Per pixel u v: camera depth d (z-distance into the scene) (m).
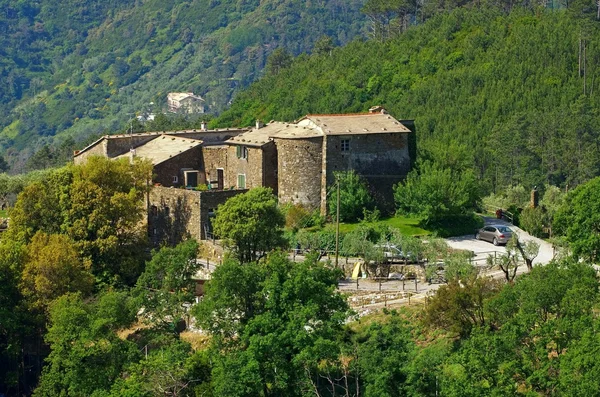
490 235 114.00
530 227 119.00
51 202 118.75
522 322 76.56
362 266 105.44
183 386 82.25
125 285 112.25
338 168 121.50
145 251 121.06
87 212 116.06
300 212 120.06
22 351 104.25
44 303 105.12
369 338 81.31
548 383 71.38
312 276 86.38
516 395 72.56
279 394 82.06
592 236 95.50
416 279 103.06
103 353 89.94
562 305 77.56
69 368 89.56
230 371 80.75
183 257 98.88
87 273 108.38
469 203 120.19
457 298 86.50
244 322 86.81
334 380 80.44
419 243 106.38
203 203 118.00
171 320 99.81
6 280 106.62
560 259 95.50
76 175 119.56
